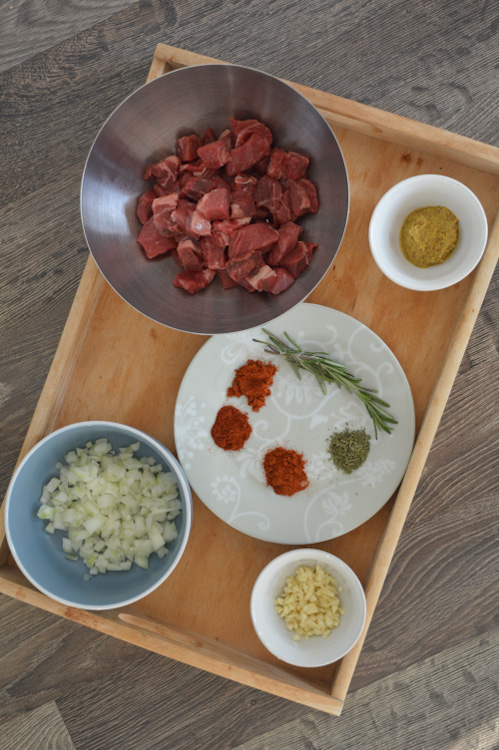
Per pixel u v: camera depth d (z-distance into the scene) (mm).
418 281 631
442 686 849
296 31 863
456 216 636
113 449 680
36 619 876
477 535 847
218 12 868
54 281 890
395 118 633
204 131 667
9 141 894
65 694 878
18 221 894
